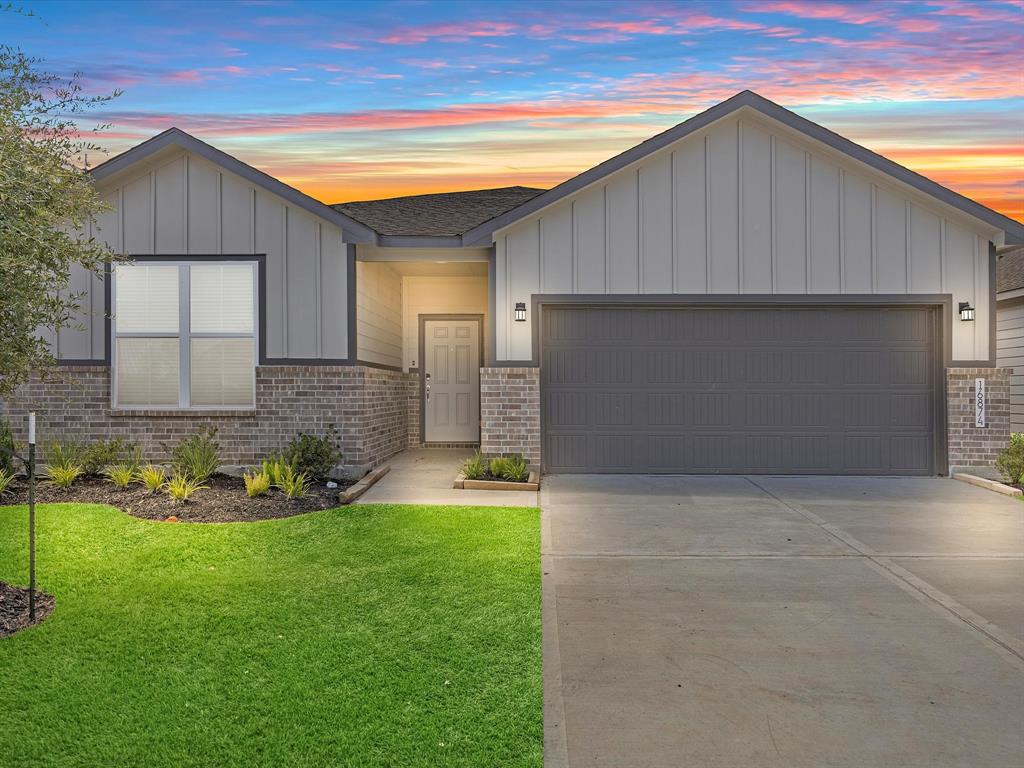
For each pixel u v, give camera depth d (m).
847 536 7.54
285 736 3.43
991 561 6.65
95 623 4.83
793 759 3.36
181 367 11.05
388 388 12.98
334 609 5.15
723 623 5.08
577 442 11.41
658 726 3.65
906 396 11.36
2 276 4.73
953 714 3.79
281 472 9.59
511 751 3.34
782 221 11.20
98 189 10.98
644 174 11.21
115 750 3.29
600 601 5.52
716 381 11.38
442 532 7.40
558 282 11.24
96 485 9.40
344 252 11.01
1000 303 14.65
